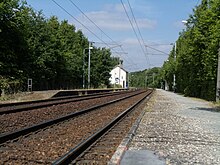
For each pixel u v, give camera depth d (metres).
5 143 12.34
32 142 12.80
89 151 11.62
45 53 69.88
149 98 52.00
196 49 51.22
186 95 70.62
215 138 15.65
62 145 12.36
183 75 78.75
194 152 12.28
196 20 54.81
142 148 12.56
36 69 67.81
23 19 60.41
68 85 89.56
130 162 8.73
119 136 15.07
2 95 40.41
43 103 30.80
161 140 14.41
